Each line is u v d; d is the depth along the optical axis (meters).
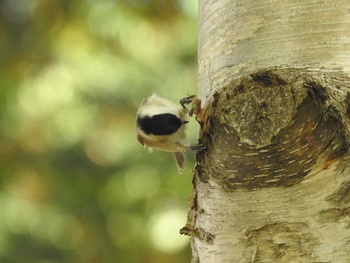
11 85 14.04
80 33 14.27
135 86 13.71
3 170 13.65
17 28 14.36
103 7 14.24
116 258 13.05
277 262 4.88
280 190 4.88
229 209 5.06
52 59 14.22
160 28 14.01
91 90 13.82
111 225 13.27
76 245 13.27
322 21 5.08
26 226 13.38
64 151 13.60
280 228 4.89
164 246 12.90
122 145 13.54
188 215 5.46
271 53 5.12
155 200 13.16
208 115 5.20
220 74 5.31
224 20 5.40
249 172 4.94
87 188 13.38
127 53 13.95
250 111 4.96
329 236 4.77
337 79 4.91
